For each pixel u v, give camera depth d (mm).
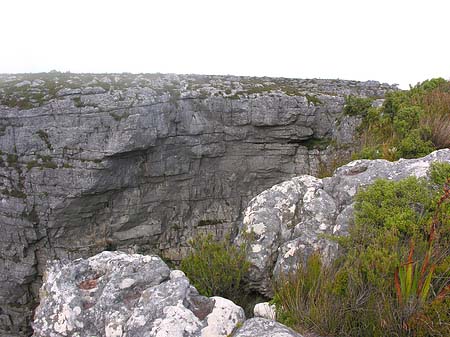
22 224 16984
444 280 4277
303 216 6523
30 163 16781
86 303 4840
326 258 5414
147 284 4926
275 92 19203
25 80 18406
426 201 5297
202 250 6668
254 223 6617
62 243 17609
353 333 4301
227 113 18672
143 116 16938
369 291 4352
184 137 18250
